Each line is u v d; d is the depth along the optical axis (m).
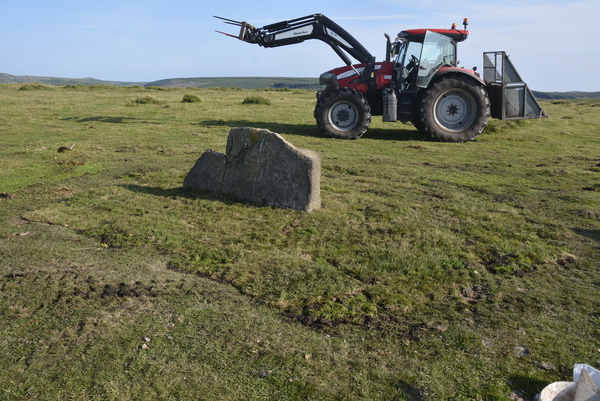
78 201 6.79
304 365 3.16
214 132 14.72
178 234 5.50
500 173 9.77
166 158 10.35
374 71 14.13
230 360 3.19
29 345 3.30
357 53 14.50
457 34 13.64
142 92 35.91
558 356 3.34
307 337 3.51
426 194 7.71
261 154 6.71
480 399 2.89
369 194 7.57
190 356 3.22
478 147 13.13
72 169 9.12
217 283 4.33
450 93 13.68
